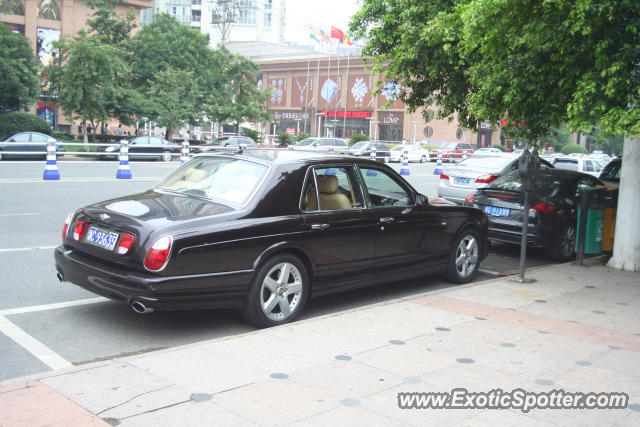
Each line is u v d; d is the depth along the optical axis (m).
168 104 38.09
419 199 7.19
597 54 6.92
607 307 6.71
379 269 6.68
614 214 9.73
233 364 4.43
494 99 8.52
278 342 4.97
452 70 10.03
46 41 48.03
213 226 5.23
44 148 28.25
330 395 3.94
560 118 8.45
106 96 33.75
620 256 8.99
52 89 34.00
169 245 4.98
